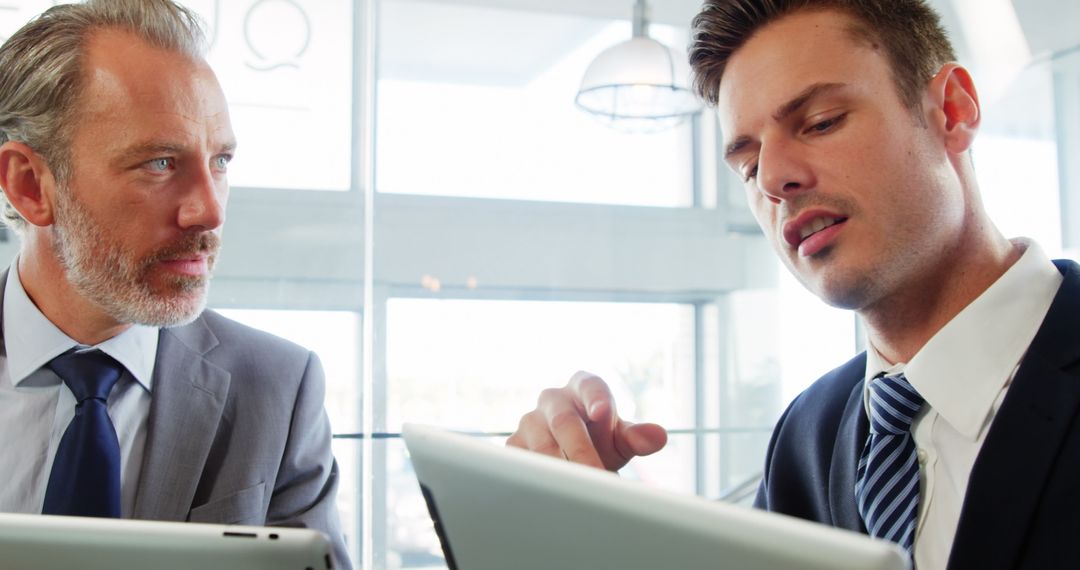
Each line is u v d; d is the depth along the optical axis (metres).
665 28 5.23
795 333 5.77
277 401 1.04
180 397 1.00
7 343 0.98
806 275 0.75
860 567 0.33
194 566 0.51
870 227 0.71
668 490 0.41
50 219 0.92
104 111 0.87
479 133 5.55
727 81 0.78
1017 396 0.66
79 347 0.97
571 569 0.45
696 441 5.91
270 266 4.99
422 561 4.87
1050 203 4.50
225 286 4.95
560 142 5.67
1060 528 0.63
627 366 5.83
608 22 5.30
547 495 0.45
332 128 4.96
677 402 5.91
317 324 5.09
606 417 0.77
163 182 0.89
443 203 5.52
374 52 5.17
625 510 0.41
